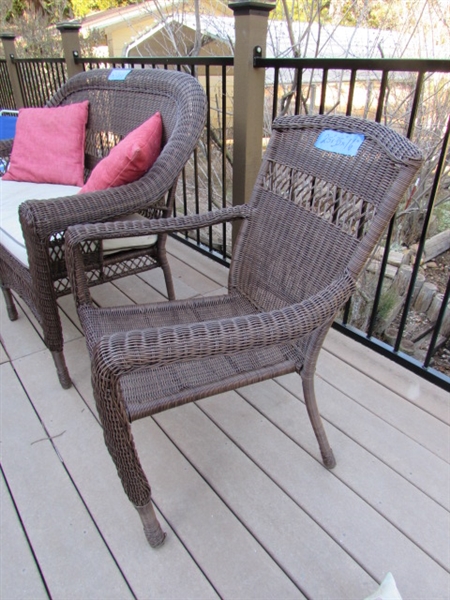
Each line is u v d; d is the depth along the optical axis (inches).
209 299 55.2
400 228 130.0
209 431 55.1
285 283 49.3
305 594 39.0
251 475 49.5
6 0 303.0
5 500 47.2
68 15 320.2
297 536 43.5
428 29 121.3
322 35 128.6
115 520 45.1
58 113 81.2
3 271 69.5
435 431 55.0
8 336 72.8
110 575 40.6
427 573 40.5
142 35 169.6
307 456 51.7
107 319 50.1
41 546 42.9
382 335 119.3
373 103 131.5
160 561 41.6
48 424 56.5
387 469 50.1
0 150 86.7
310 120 46.9
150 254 68.7
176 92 65.2
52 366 66.5
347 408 58.2
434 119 117.3
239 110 73.5
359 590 39.3
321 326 40.4
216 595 39.0
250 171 77.7
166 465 50.8
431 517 45.1
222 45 153.7
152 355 31.9
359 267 39.0
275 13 124.8
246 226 55.2
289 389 61.5
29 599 39.0
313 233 45.8
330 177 43.4
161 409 40.2
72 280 51.2
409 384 62.1
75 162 80.5
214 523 44.7
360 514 45.4
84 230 48.5
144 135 62.2
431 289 126.0
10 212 68.4
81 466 50.9
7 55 158.1
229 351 33.3
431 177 120.1
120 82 75.3
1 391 61.7
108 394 32.9
